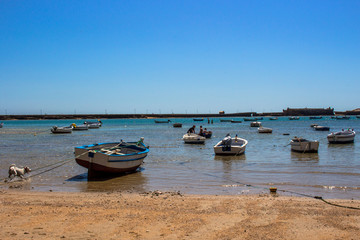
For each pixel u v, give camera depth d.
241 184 14.73
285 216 9.46
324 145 33.78
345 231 8.18
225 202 11.15
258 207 10.47
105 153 17.06
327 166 19.73
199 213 9.80
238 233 8.07
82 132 65.38
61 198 11.97
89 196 12.34
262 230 8.28
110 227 8.55
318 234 7.99
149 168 19.34
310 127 82.19
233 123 124.81
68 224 8.80
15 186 14.52
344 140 35.12
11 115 183.25
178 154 26.48
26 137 49.53
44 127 91.31
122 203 11.11
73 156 24.81
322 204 10.84
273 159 23.17
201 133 43.28
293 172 17.69
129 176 16.84
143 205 10.81
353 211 9.95
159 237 7.82
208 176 16.77
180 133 59.69
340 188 13.70
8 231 8.23
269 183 14.84
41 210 10.22
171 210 10.16
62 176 16.84
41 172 17.97
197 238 7.74
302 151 26.81
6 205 10.91
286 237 7.80
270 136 48.94
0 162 21.61
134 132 64.12
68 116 194.00
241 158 23.77
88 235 7.95
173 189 13.81
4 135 54.44
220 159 23.31
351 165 20.08
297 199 11.64
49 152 27.84
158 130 72.62
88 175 16.05
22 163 21.22
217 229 8.37
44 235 7.94
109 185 14.72
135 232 8.16
